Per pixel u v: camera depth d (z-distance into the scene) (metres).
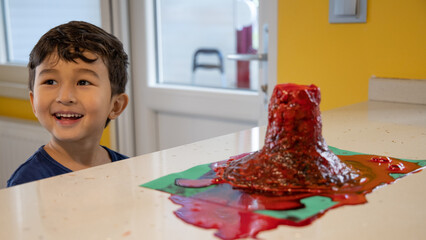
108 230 0.53
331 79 1.56
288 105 0.67
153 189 0.66
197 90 2.05
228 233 0.52
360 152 0.86
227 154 0.85
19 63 2.55
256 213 0.57
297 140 0.68
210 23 2.62
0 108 2.60
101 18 2.17
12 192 0.65
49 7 2.39
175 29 2.33
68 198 0.62
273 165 0.67
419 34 1.38
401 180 0.70
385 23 1.43
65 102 0.96
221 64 2.65
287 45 1.65
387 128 1.07
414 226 0.54
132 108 2.26
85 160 1.06
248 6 2.42
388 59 1.44
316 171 0.67
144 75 2.18
